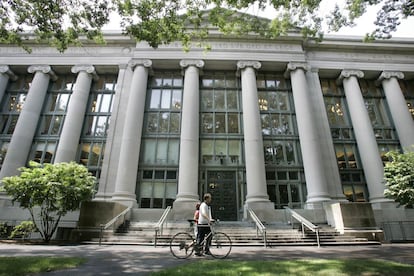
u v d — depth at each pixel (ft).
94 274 17.12
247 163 60.64
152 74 72.38
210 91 73.10
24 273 16.71
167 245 37.09
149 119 69.00
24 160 62.54
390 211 57.11
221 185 62.64
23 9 33.91
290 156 66.18
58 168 43.86
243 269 17.76
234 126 69.05
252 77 69.36
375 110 74.18
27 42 72.18
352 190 63.87
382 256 26.66
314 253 29.45
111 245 37.27
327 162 63.52
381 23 36.45
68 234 51.16
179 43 72.43
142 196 60.95
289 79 74.90
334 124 71.77
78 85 68.90
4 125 69.00
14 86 73.72
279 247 36.37
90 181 44.96
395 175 48.37
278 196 61.77
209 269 17.88
